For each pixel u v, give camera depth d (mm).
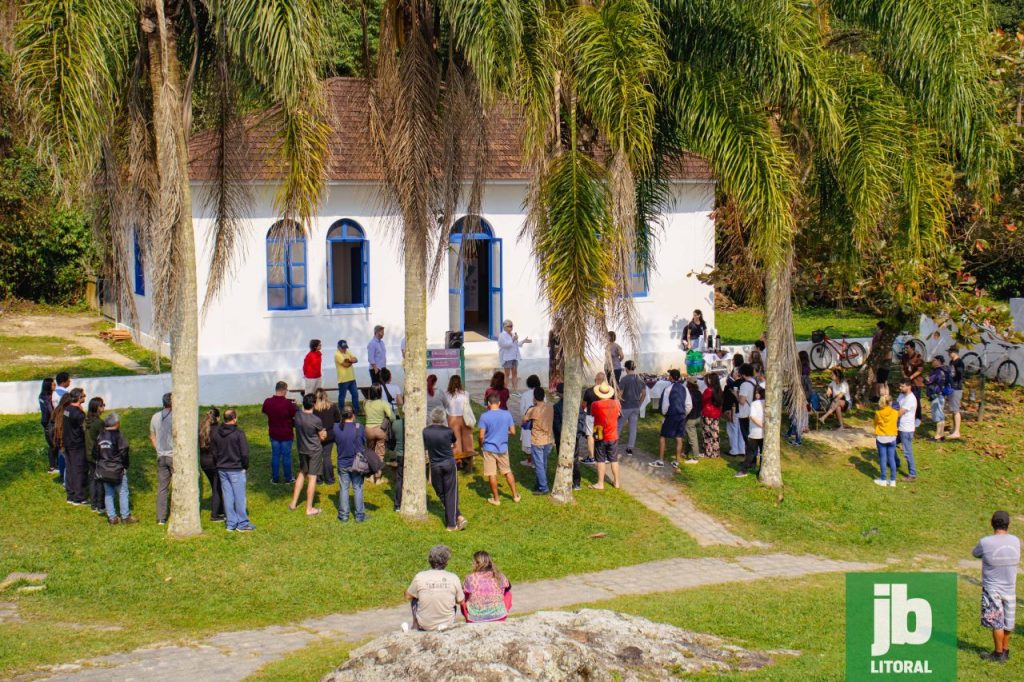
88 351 27125
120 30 13117
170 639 12156
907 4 17188
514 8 14078
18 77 11984
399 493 17062
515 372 24016
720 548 16969
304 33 13180
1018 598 15195
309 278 24859
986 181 18688
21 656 11195
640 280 28094
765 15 16297
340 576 14492
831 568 16250
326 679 9867
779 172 16406
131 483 17656
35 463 18203
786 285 19141
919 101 17906
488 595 11023
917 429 23688
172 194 14461
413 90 15672
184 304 15047
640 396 20750
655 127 18141
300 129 14219
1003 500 20047
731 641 11750
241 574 14344
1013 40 24094
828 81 17422
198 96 16062
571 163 15656
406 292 16391
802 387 22281
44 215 33594
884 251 22094
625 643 10641
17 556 14547
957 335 22469
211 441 15719
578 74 15547
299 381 23984
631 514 17906
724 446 21734
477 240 27875
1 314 33406
